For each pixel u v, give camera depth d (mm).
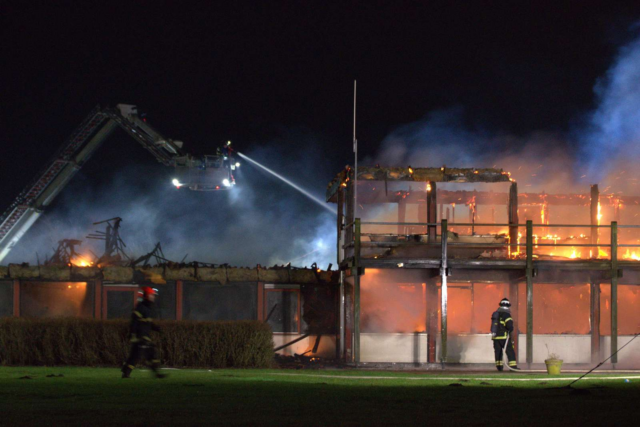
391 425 11492
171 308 35750
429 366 32656
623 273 33531
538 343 33719
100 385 18000
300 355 34906
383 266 31125
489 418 12367
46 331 27578
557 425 11508
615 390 17578
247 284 36250
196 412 12773
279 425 11312
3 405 13516
